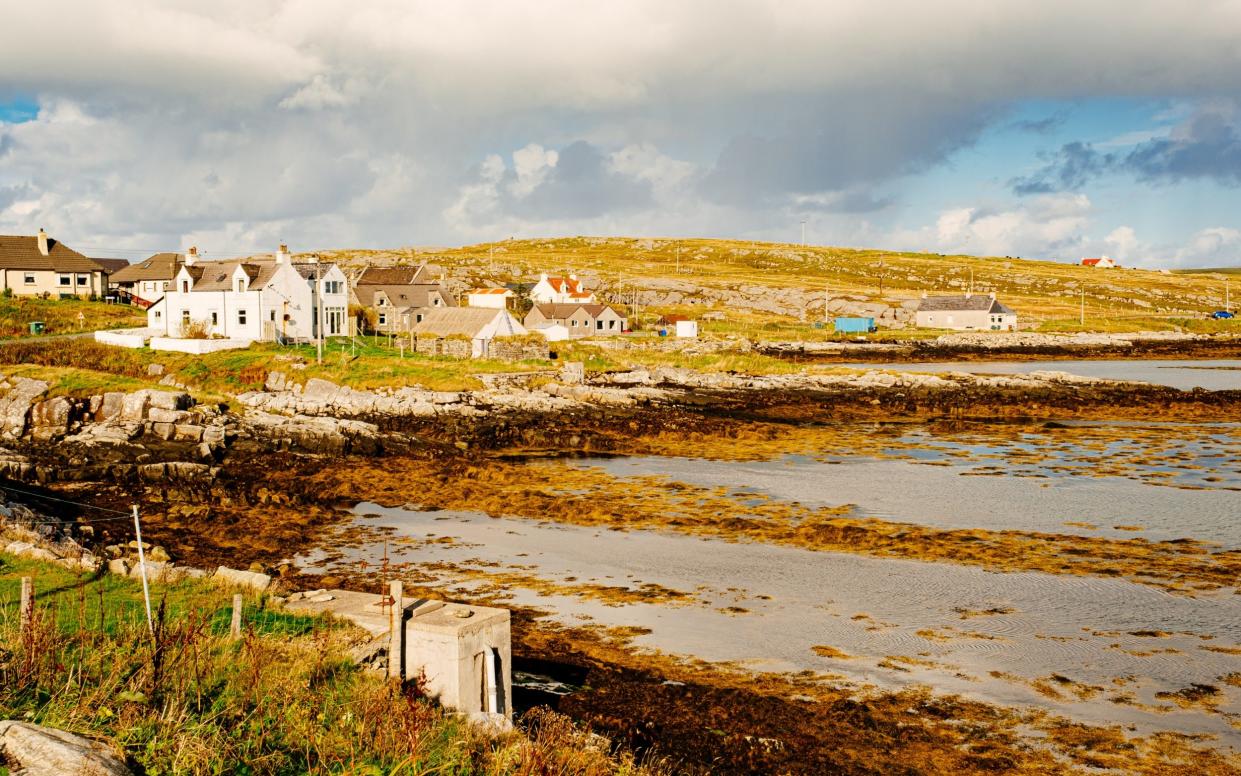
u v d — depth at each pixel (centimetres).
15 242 10512
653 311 18675
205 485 4622
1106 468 5356
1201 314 19938
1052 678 2430
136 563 2848
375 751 1627
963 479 5056
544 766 1645
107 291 11500
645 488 4812
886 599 3050
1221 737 2111
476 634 1934
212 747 1506
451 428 6412
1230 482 4925
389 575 3294
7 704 1551
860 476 5153
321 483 4762
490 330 9594
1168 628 2780
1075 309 19438
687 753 2006
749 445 6191
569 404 7306
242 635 2086
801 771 1947
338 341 9169
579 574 3325
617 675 2422
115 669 1761
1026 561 3453
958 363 12706
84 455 5138
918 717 2203
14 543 2950
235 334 8656
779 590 3144
